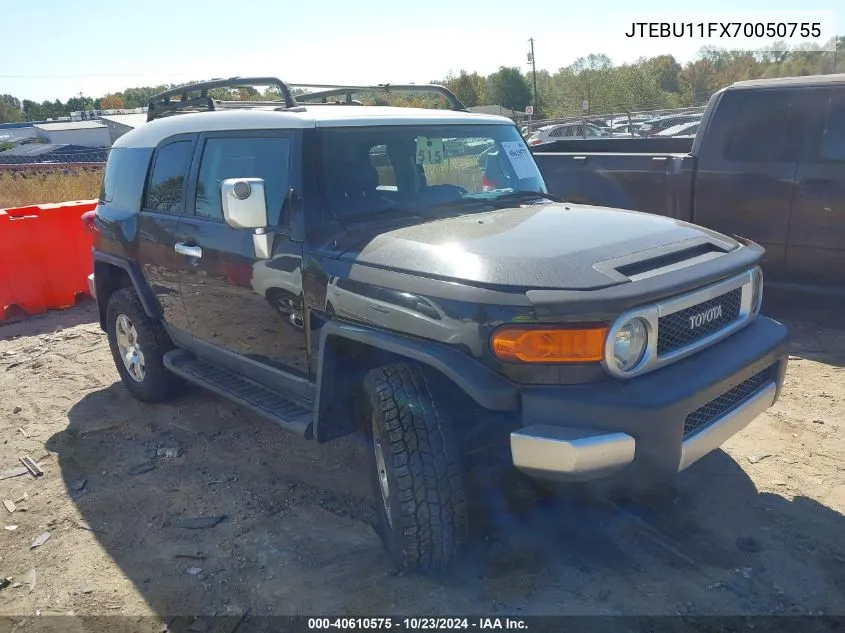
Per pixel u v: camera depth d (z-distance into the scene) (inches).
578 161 277.4
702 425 112.1
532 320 101.0
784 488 141.1
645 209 263.6
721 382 110.0
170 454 171.6
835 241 221.5
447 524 111.6
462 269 109.8
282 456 168.9
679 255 120.0
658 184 257.6
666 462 104.3
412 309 110.4
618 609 109.4
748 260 124.6
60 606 118.6
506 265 108.9
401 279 113.3
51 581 125.5
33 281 301.1
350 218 135.1
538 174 175.5
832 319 242.1
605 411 100.6
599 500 137.5
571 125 935.7
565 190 281.7
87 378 228.7
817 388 188.4
